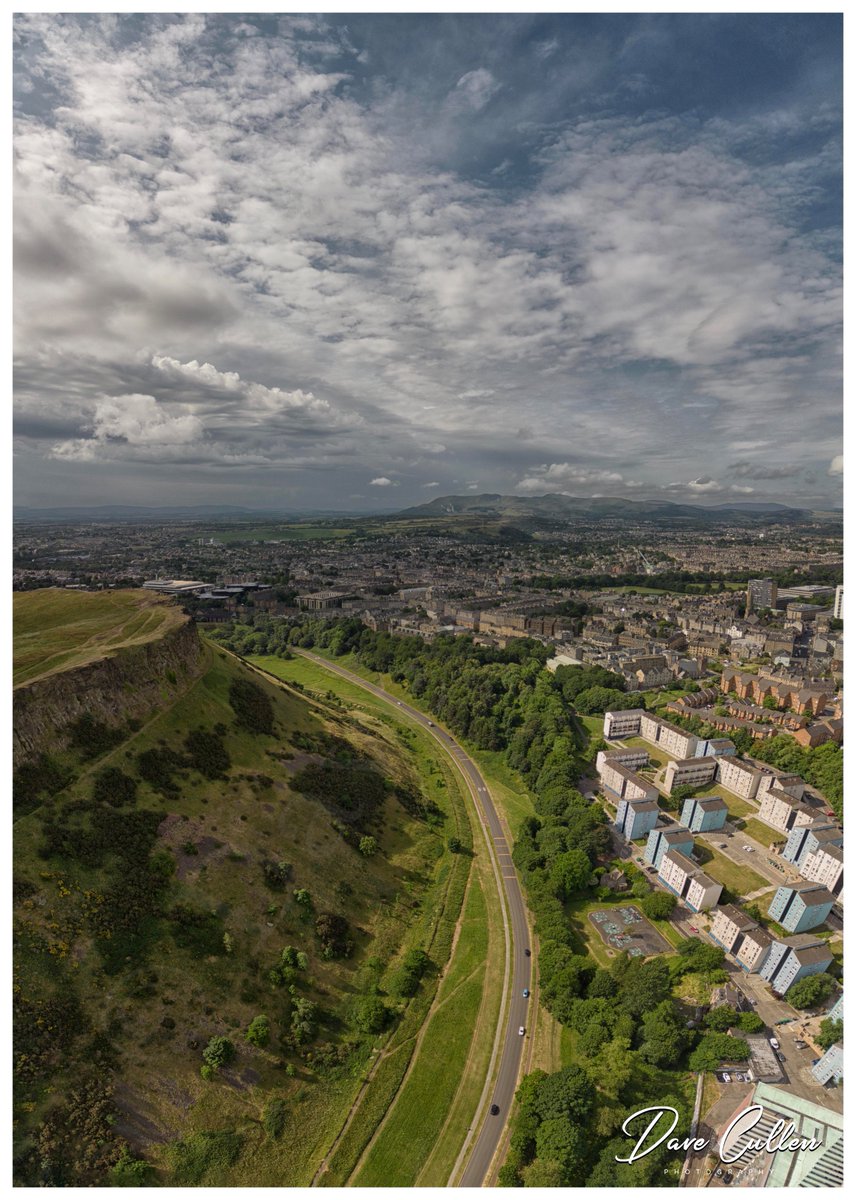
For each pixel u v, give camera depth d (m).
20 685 150.62
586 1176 107.38
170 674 195.38
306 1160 111.81
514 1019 141.25
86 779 148.88
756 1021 133.88
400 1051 133.12
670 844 190.12
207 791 169.50
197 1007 125.44
